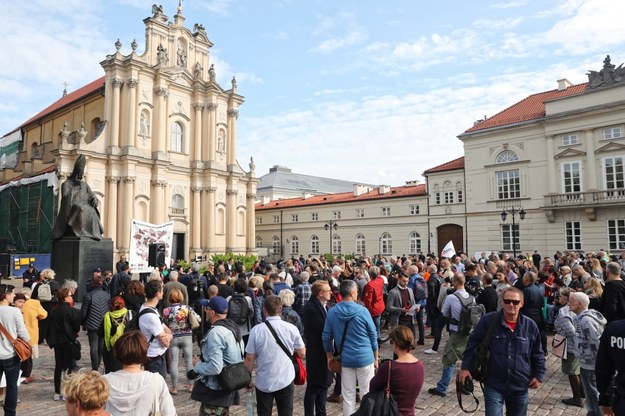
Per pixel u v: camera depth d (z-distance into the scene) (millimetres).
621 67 35031
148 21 46719
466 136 44594
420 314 14914
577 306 7469
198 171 49625
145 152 44969
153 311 7684
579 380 8922
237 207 53938
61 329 9219
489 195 43094
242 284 10078
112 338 8234
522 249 40594
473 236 44188
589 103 36500
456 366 12016
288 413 6473
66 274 16969
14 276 36531
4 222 48969
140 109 44938
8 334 7480
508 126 41469
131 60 43656
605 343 4863
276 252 71375
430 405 8945
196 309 15430
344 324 7113
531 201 40156
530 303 11102
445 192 48781
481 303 10594
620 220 35000
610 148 35344
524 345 5699
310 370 7633
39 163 49969
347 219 61969
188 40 50750
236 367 5992
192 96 50625
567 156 37750
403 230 55531
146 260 21172
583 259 25172
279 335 6543
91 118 49781
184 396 9430
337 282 14094
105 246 17781
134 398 4289
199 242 49250
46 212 41594
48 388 10156
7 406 7465
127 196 42562
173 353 9500
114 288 15297
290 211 69938
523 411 5660
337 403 9211
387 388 5043
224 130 52875
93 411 3506
